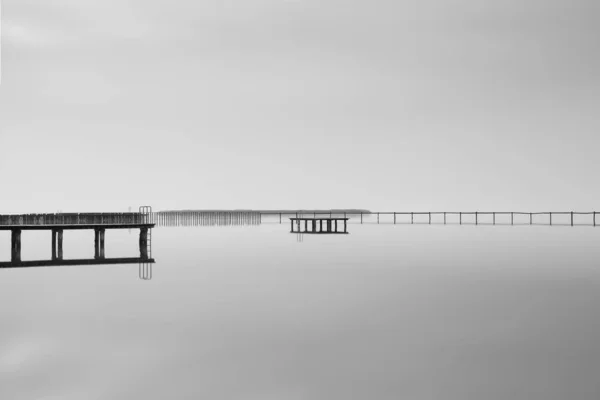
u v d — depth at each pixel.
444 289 20.77
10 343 13.49
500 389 10.33
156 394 10.35
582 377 10.85
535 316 15.95
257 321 15.59
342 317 16.06
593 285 21.39
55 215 28.84
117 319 15.91
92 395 10.30
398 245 40.78
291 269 26.88
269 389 10.52
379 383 10.73
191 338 13.84
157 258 32.25
